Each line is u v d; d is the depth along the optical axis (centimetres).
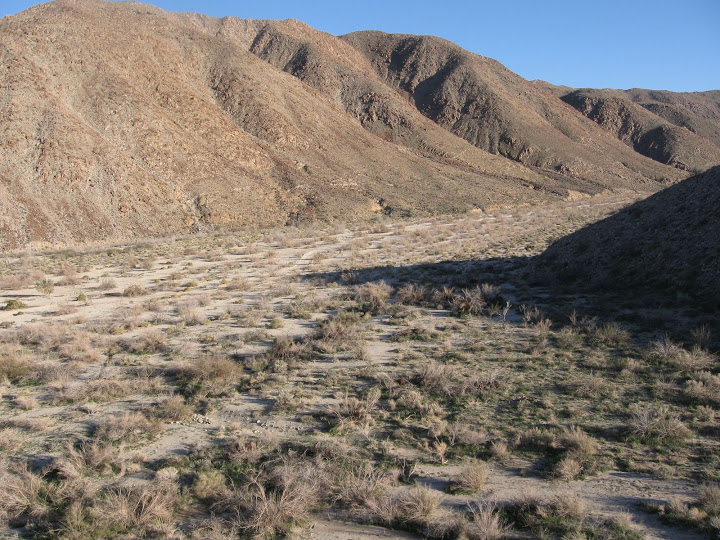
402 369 1141
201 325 1673
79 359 1340
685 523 563
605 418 839
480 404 932
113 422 919
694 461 692
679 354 1057
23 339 1570
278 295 2092
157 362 1304
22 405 1052
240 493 677
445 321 1542
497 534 565
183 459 792
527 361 1138
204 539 601
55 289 2505
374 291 1917
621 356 1116
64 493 709
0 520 664
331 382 1082
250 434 864
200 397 1035
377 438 827
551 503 607
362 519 629
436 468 726
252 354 1324
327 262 2866
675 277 1598
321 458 759
